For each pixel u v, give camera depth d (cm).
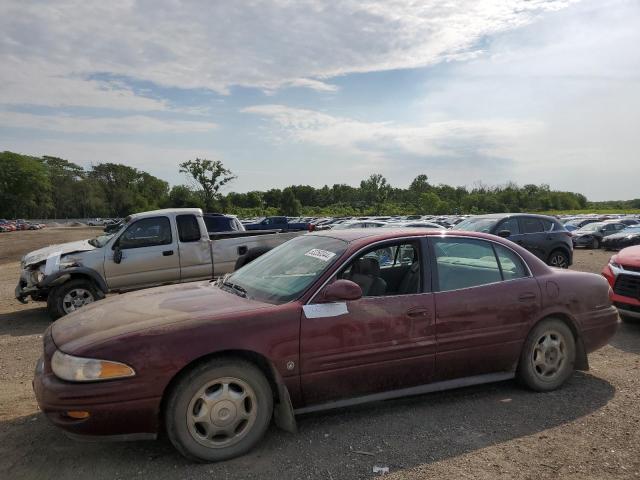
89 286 837
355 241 406
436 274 411
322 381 355
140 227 889
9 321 837
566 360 453
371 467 315
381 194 10325
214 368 321
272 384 351
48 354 326
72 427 298
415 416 392
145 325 327
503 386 460
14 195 10125
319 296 362
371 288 396
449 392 444
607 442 349
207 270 927
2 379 508
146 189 13350
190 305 366
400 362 382
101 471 312
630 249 722
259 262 460
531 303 435
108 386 299
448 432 364
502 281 434
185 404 314
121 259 858
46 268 819
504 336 423
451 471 310
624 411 403
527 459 325
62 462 324
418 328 388
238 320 336
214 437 324
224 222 1272
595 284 474
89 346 308
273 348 337
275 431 367
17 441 356
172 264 897
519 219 1323
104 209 12281
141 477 304
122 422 303
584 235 2603
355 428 371
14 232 6359
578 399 429
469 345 408
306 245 445
